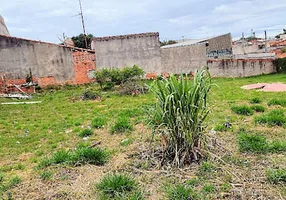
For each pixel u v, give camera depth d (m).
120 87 15.92
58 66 20.23
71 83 20.69
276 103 8.81
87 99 13.64
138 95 13.97
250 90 12.80
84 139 6.61
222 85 15.33
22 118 9.97
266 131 5.89
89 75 21.23
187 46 22.19
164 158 4.41
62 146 6.29
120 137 6.43
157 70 22.11
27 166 5.12
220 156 4.47
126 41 21.67
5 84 18.39
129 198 3.42
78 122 8.49
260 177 3.75
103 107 11.20
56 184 4.03
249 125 6.48
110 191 3.61
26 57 19.30
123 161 4.71
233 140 5.40
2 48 18.75
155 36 21.88
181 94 4.10
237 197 3.33
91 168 4.50
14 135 7.60
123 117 8.30
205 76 4.32
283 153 4.54
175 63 22.38
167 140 4.44
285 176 3.62
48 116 10.13
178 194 3.42
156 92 4.29
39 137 7.18
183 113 4.12
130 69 17.70
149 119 4.60
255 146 4.69
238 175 3.84
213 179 3.77
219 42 31.12
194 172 3.99
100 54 21.48
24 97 15.55
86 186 3.91
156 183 3.82
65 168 4.55
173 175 3.97
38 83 19.64
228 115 7.61
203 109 4.32
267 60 20.22
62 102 13.43
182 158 4.20
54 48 20.08
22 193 3.86
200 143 4.46
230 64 21.08
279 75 18.94
